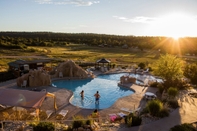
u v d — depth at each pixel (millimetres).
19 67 38031
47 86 32344
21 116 17859
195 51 97500
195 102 23141
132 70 48906
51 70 42125
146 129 15438
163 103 21906
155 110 18188
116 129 15383
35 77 32312
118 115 19219
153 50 116375
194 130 15047
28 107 17125
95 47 123438
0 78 35625
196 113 19328
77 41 146375
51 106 22672
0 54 70688
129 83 35375
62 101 24562
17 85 32156
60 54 79188
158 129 15500
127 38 183250
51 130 13680
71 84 36406
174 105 21250
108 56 81812
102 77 43312
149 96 25031
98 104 25922
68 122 18297
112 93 31062
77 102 26406
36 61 43125
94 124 15531
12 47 86562
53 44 120562
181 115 18672
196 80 33281
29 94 18656
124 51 107125
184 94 26875
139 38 179750
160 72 31203
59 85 35562
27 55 72250
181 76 32906
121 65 57969
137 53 99562
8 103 17516
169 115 18609
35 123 14992
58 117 19062
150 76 42906
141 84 34438
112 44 135250
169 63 30891
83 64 55562
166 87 28469
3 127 14891
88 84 36562
